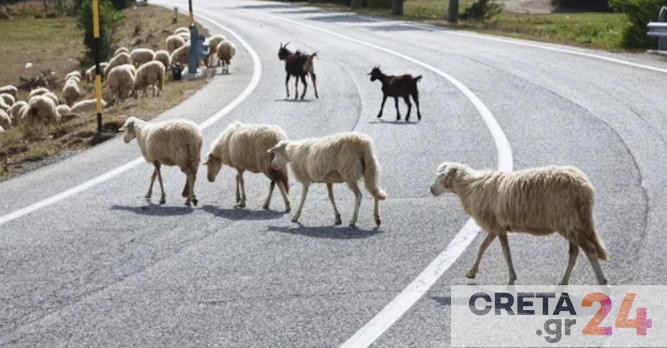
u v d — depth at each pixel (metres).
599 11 75.50
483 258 9.61
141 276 9.49
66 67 48.25
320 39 42.72
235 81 27.66
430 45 37.50
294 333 7.67
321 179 11.31
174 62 31.92
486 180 8.61
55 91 40.22
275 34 46.62
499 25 49.72
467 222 11.14
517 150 15.43
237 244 10.62
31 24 80.88
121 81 25.91
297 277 9.23
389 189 13.16
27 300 8.88
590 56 29.70
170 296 8.79
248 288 8.94
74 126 20.58
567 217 7.85
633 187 12.41
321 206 12.48
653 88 21.77
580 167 13.86
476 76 26.30
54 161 16.97
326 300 8.47
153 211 12.55
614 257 9.31
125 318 8.23
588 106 19.75
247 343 7.50
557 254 9.58
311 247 10.37
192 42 30.45
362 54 34.66
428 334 7.50
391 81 19.44
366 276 9.16
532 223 8.16
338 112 20.73
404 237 10.62
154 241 10.90
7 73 46.44
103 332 7.90
